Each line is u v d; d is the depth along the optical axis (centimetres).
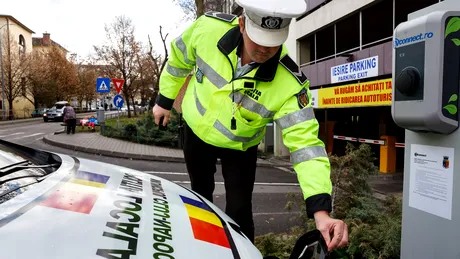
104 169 193
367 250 272
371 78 1019
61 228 116
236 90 200
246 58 197
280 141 1422
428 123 205
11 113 3906
